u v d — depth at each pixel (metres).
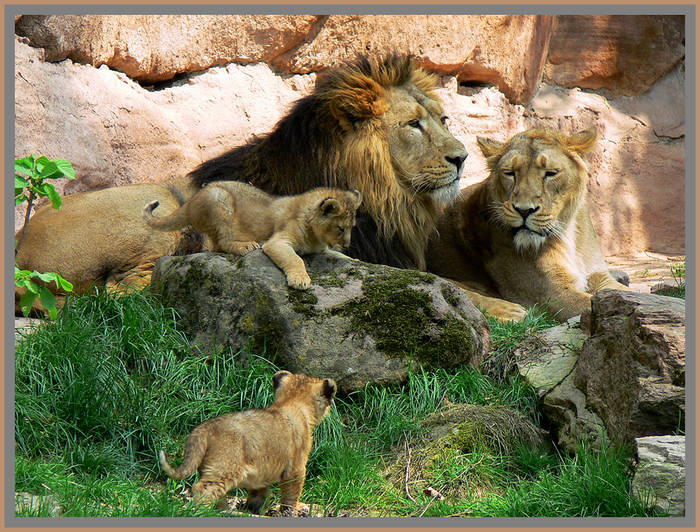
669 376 8.87
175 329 11.13
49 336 10.42
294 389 8.88
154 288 11.75
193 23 17.03
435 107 12.95
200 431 7.93
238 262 11.05
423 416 10.23
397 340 10.70
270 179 12.71
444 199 12.59
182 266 11.49
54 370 9.98
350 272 11.05
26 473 8.24
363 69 12.87
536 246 13.58
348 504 8.99
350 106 12.38
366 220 12.57
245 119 17.55
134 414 9.75
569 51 23.61
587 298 13.62
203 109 17.11
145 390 10.17
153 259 12.64
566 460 9.80
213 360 10.67
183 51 16.95
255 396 10.23
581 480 8.61
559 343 11.41
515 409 10.59
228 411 10.05
